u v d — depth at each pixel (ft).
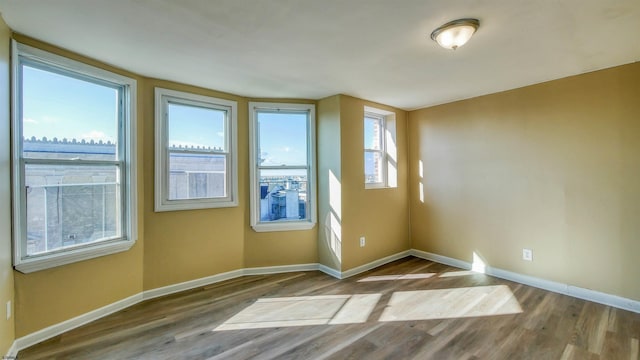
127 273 9.42
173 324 8.33
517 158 11.26
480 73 9.64
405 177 14.96
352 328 8.07
